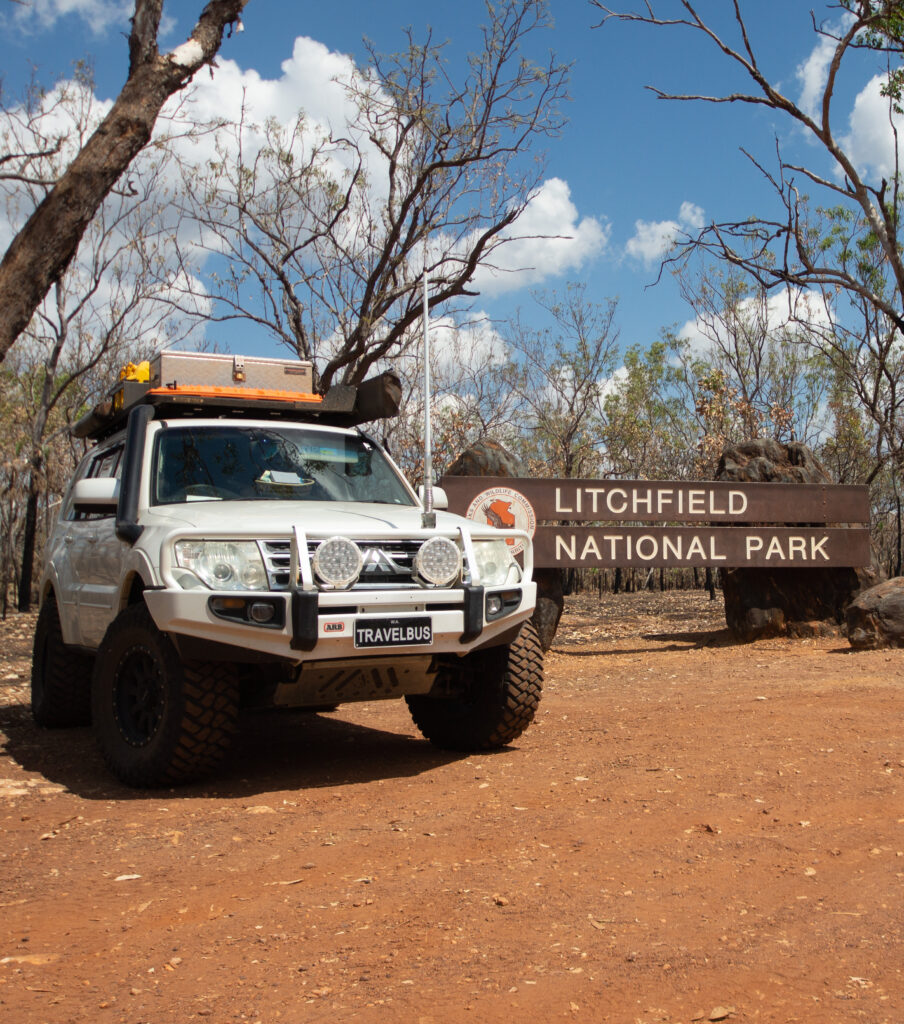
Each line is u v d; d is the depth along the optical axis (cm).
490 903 322
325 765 571
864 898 324
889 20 1432
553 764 538
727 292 3453
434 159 1498
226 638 477
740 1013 242
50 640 717
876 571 1366
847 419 3294
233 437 614
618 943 287
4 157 627
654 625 1930
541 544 1269
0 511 3319
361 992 259
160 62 617
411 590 508
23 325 594
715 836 396
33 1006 255
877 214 1591
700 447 3425
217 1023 243
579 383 3616
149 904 332
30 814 459
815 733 604
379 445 666
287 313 1630
